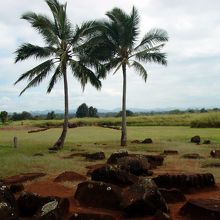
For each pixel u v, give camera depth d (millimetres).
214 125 50438
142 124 62531
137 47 27672
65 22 24641
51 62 24734
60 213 7570
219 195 10203
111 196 8773
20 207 8133
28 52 23859
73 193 10352
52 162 17219
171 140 30594
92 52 25109
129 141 29859
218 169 14969
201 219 7711
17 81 24688
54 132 44344
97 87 25984
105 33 26578
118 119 67750
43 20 23375
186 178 10477
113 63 27500
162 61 27438
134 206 8055
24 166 16047
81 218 7473
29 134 40750
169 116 69375
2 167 15773
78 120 69250
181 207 8398
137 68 27469
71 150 23359
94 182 9219
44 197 8070
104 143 28438
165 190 9398
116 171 10492
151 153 21219
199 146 25125
